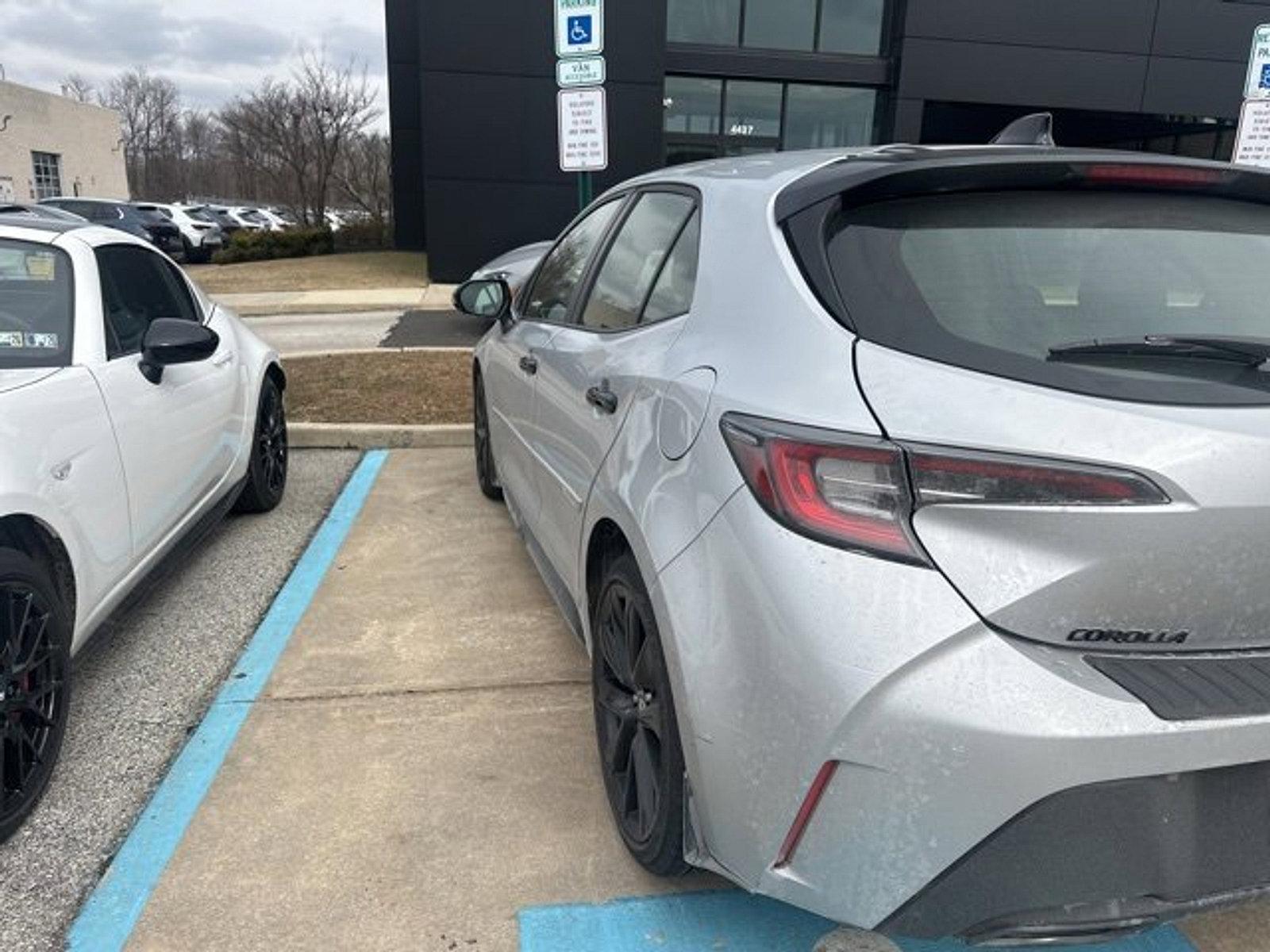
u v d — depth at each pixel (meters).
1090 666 1.62
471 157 15.84
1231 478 1.59
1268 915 2.28
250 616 3.78
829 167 2.21
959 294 1.87
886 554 1.64
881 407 1.70
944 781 1.58
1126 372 1.71
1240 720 1.58
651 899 2.30
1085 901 1.61
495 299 4.36
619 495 2.29
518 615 3.82
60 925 2.19
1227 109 17.09
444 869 2.39
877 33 17.14
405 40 21.64
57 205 22.64
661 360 2.30
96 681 3.27
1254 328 1.94
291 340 11.24
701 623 1.87
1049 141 2.80
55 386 2.85
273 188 38.75
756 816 1.78
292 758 2.84
